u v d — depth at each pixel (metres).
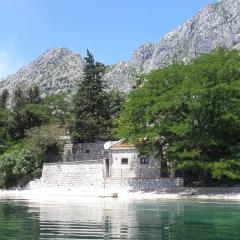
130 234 24.22
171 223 29.28
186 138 61.12
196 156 60.56
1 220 30.80
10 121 106.38
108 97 107.50
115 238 22.81
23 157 84.38
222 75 61.38
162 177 70.94
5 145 101.19
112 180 71.12
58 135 90.56
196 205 45.47
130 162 74.50
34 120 107.12
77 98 105.06
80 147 97.81
